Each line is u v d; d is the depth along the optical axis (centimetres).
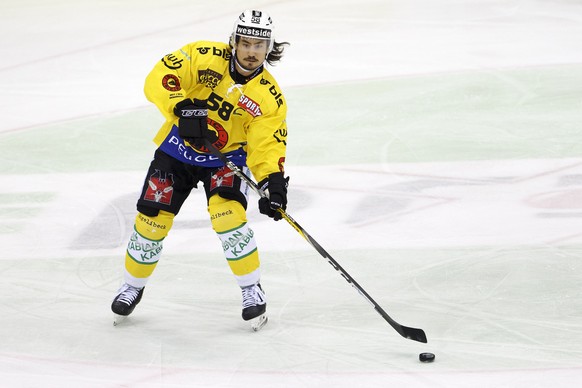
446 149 2138
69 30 3731
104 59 3244
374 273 1472
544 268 1462
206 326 1284
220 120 1216
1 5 4297
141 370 1136
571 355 1150
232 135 1230
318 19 3781
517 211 1730
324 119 2430
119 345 1216
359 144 2203
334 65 3027
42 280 1473
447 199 1811
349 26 3625
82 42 3512
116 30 3709
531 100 2530
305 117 2453
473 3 3981
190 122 1167
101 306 1366
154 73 1207
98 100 2723
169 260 1554
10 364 1162
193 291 1421
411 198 1825
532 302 1336
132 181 2003
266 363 1148
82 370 1140
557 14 3684
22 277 1486
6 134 2400
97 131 2408
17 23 3903
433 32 3459
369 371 1116
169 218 1254
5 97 2783
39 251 1606
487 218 1700
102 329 1275
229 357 1170
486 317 1288
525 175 1938
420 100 2577
